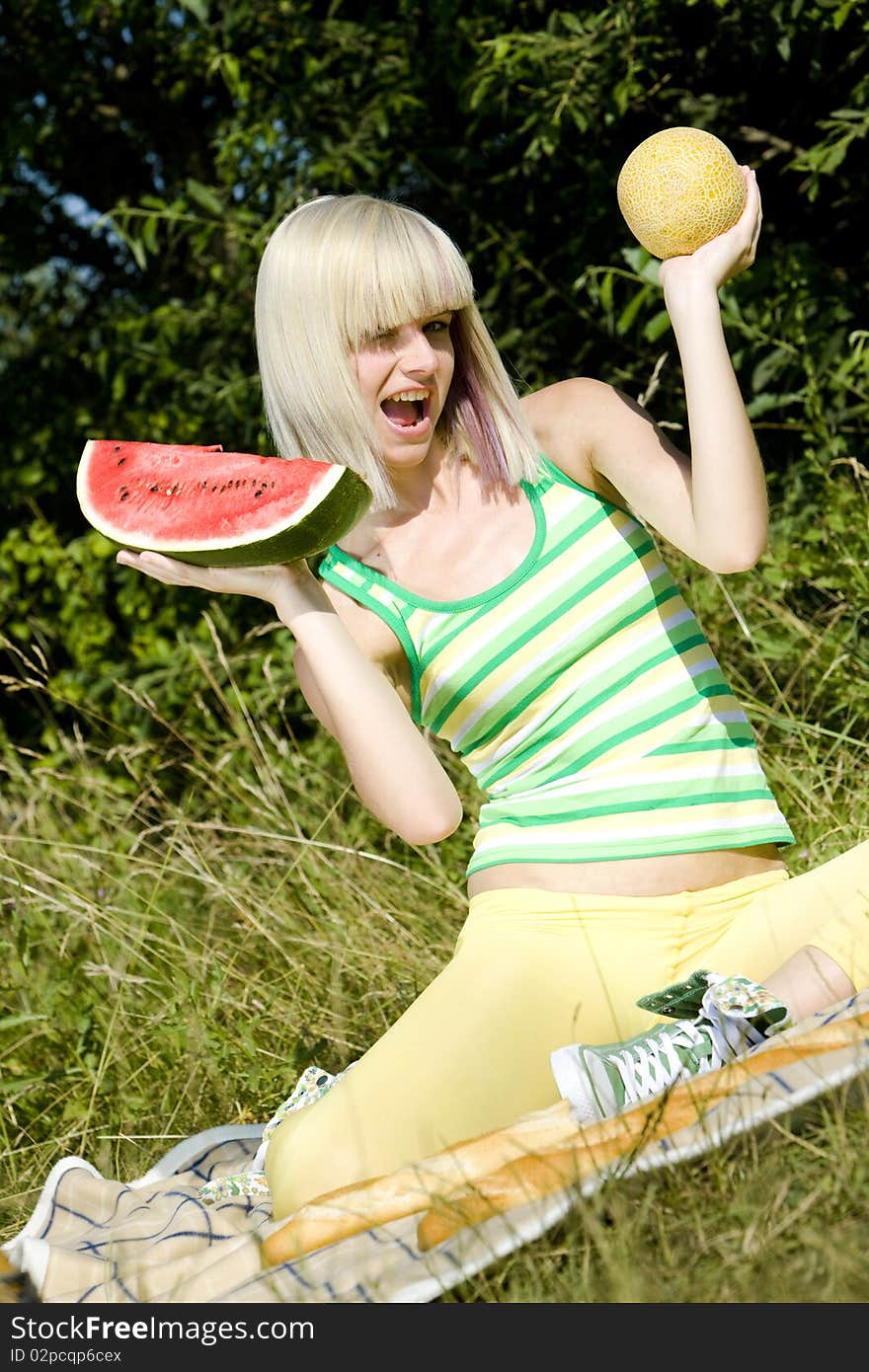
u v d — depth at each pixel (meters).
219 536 2.26
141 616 6.74
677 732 2.24
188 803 4.39
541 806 2.26
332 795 4.70
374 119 5.57
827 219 5.30
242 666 6.14
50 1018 3.47
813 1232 1.62
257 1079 3.12
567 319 5.64
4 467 7.34
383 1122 2.10
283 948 3.57
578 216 5.62
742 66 5.20
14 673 7.31
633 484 2.28
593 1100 1.98
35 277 8.01
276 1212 2.15
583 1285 1.68
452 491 2.37
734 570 2.18
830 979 2.03
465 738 2.37
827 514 4.16
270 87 5.99
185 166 7.18
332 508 2.21
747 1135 1.80
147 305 7.27
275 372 2.38
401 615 2.34
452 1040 2.14
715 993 2.01
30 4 6.80
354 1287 1.80
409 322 2.27
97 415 7.30
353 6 6.05
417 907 3.69
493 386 2.33
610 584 2.28
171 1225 2.28
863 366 4.49
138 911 3.98
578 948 2.18
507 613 2.28
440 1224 1.80
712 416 2.12
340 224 2.28
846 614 4.02
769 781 3.62
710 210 2.15
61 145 7.24
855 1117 1.83
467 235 5.89
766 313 4.74
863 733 3.88
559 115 5.00
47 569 7.04
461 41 5.39
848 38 4.93
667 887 2.20
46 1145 3.14
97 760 6.24
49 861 4.48
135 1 6.39
